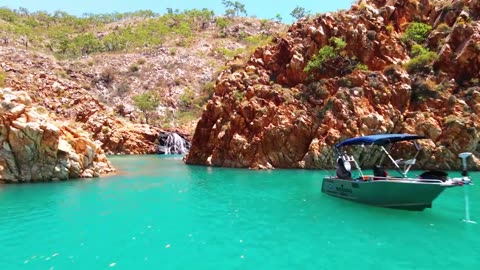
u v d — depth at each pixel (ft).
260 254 32.94
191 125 235.20
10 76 212.23
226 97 121.90
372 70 117.39
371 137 55.26
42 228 41.91
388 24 127.85
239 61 145.18
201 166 118.01
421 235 38.45
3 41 325.62
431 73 111.55
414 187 46.55
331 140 101.65
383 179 53.01
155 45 395.75
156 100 261.44
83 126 198.29
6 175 75.00
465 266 29.76
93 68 317.22
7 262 31.27
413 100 108.88
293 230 40.78
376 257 31.94
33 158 77.30
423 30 123.34
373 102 107.14
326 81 113.09
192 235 39.04
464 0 122.42
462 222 43.57
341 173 60.64
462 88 108.27
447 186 43.83
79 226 42.83
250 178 85.51
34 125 75.82
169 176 90.33
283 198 60.18
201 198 60.44
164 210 51.34
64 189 68.90
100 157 98.17
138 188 70.69
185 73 328.08
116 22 541.75
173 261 31.37
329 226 42.32
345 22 121.80
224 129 117.19
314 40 121.39
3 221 45.03
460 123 98.07
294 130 106.52
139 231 40.68
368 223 43.47
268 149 107.55
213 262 31.04
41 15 515.09
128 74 320.70
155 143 207.10
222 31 473.67
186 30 454.40
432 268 29.37
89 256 32.68
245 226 42.63
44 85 219.20
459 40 112.88
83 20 516.32
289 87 121.08
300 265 30.22
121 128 203.72
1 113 74.90
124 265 30.50
